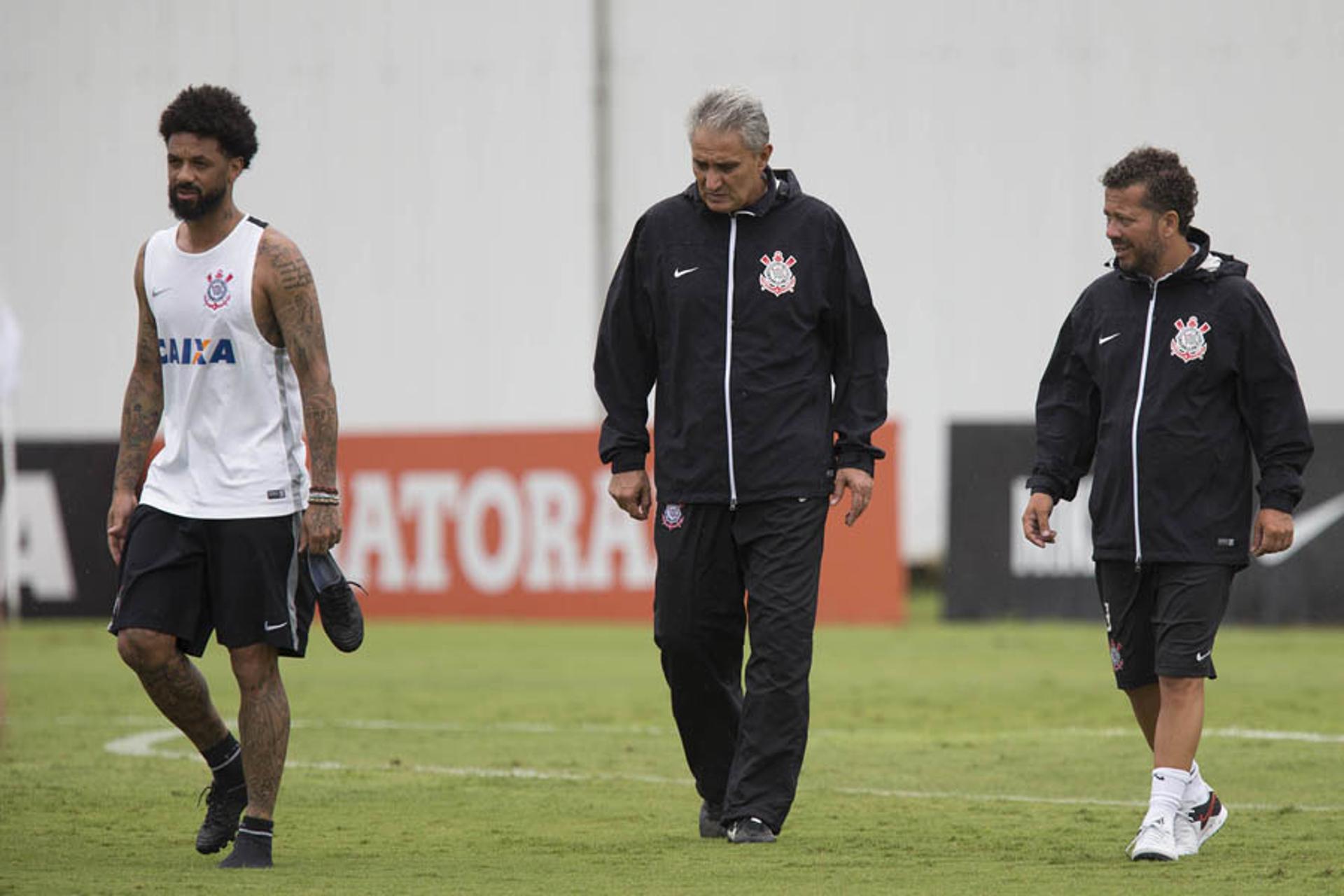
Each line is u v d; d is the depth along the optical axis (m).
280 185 92.69
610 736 35.81
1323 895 17.84
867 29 86.69
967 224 85.81
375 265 91.75
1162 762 20.69
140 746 33.97
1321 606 59.56
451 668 51.00
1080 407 22.27
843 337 22.30
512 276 90.50
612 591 64.19
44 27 93.88
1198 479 20.89
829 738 34.62
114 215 93.50
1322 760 30.42
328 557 20.23
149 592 19.98
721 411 21.84
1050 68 85.00
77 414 93.69
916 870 19.66
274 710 20.19
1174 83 83.81
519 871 19.73
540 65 90.12
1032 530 22.16
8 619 67.50
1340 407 82.50
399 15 91.50
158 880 19.05
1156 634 21.17
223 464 19.98
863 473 22.08
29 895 18.03
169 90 93.12
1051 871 19.56
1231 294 20.95
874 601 63.16
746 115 21.55
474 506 65.69
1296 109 82.69
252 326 19.98
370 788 27.83
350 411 92.12
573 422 89.94
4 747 33.72
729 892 18.14
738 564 22.31
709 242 22.05
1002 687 45.06
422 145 91.31
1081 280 84.88
